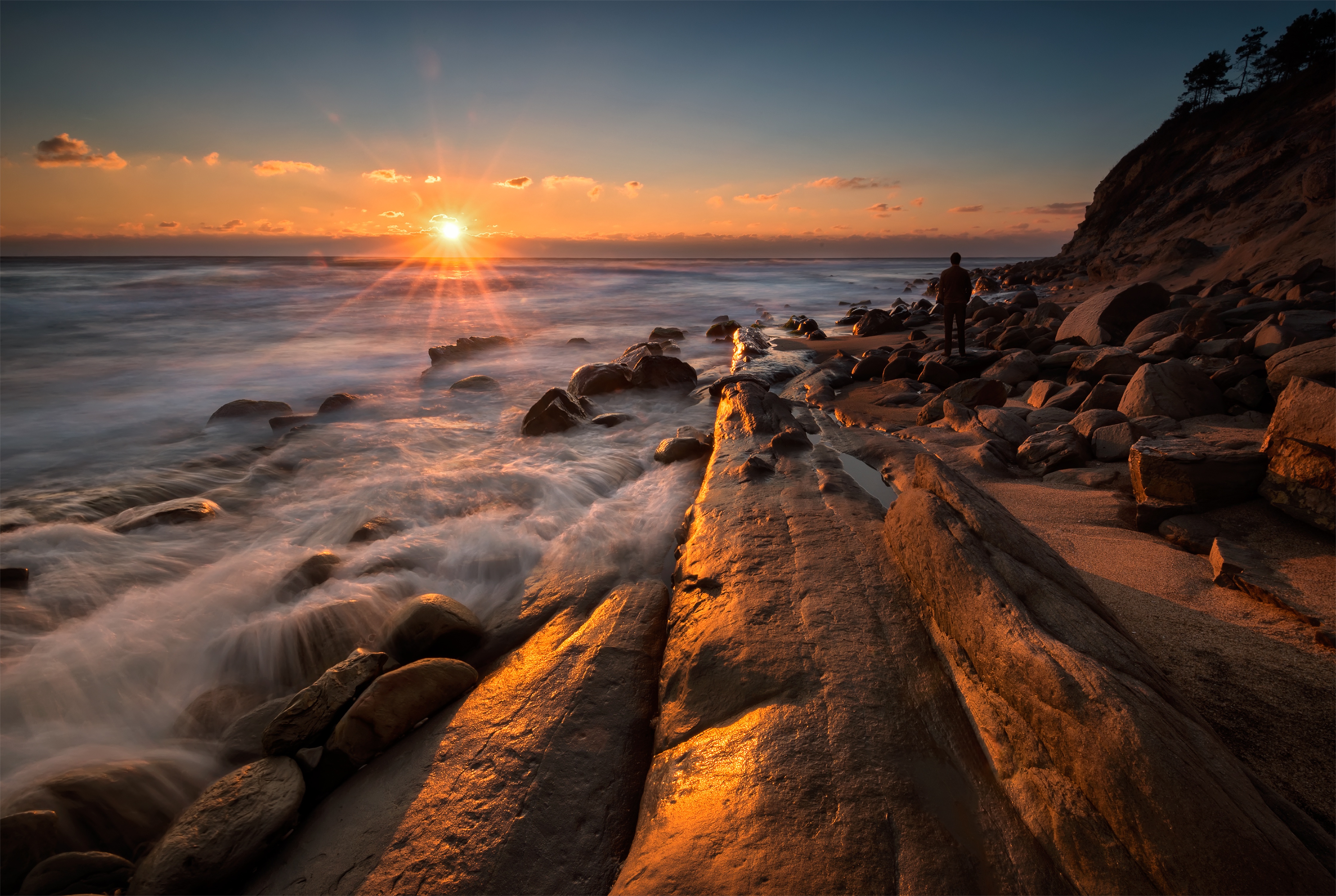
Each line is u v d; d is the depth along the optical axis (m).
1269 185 24.67
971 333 14.78
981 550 2.81
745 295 33.62
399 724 2.72
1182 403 5.71
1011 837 1.85
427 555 4.63
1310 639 2.82
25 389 11.67
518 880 2.02
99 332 18.44
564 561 4.46
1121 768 1.77
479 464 7.04
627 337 18.61
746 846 1.88
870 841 1.85
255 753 2.93
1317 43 43.75
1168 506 3.99
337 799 2.50
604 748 2.53
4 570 4.44
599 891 1.99
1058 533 4.15
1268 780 2.13
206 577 4.51
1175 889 1.58
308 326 20.19
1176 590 3.33
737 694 2.59
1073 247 45.66
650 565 4.40
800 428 7.11
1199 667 2.72
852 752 2.18
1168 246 20.25
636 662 3.07
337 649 3.64
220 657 3.62
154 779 2.74
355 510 5.65
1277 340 6.46
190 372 13.34
